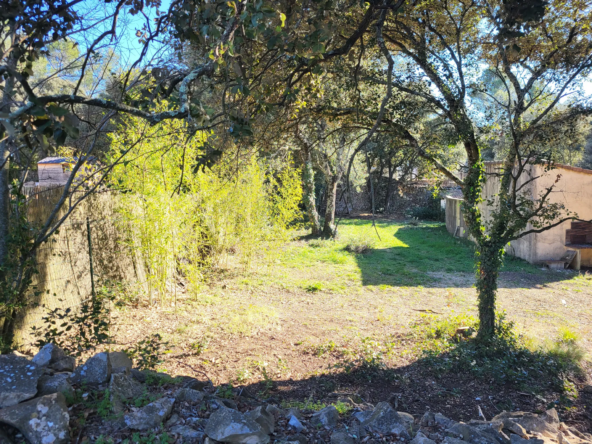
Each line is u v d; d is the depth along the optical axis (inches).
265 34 115.3
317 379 216.2
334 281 439.2
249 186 474.6
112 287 301.4
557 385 217.3
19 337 219.1
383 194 1194.0
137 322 288.7
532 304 370.3
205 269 436.5
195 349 247.6
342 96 257.8
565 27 229.8
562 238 527.2
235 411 117.3
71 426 107.0
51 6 122.3
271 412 138.8
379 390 211.0
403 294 397.1
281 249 580.7
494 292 265.1
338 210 1143.6
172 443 107.0
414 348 262.5
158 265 318.0
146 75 174.2
